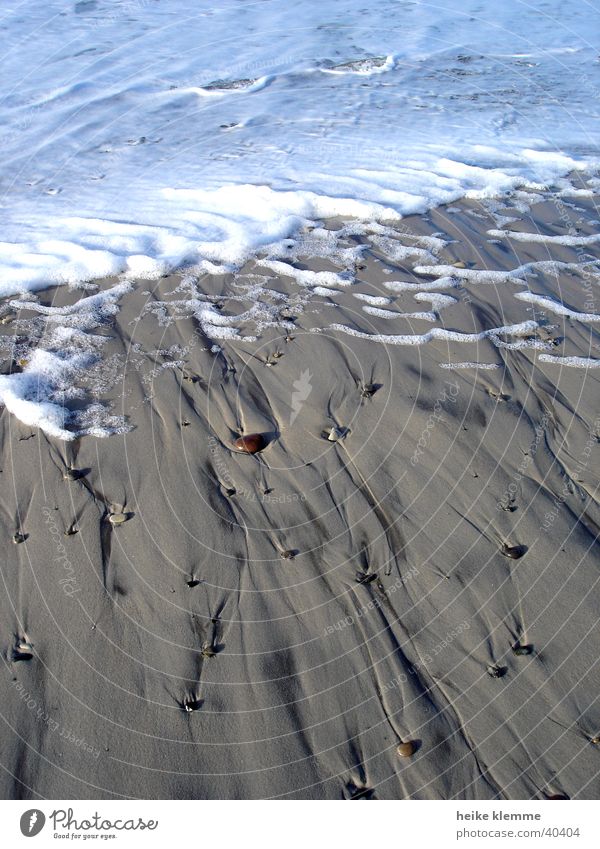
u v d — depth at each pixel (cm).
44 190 535
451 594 274
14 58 798
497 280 437
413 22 948
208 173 564
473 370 364
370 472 312
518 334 392
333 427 330
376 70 796
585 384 360
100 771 230
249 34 902
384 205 516
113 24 918
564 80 779
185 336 382
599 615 269
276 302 411
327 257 456
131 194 529
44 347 373
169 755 233
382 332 388
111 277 431
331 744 237
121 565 276
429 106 710
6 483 300
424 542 289
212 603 268
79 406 338
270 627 263
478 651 259
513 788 231
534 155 611
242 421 334
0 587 267
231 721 240
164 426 329
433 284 430
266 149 609
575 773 234
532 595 274
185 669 251
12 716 237
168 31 898
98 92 717
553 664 257
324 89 745
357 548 287
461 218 507
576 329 398
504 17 976
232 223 488
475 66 816
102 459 312
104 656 253
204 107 694
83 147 607
